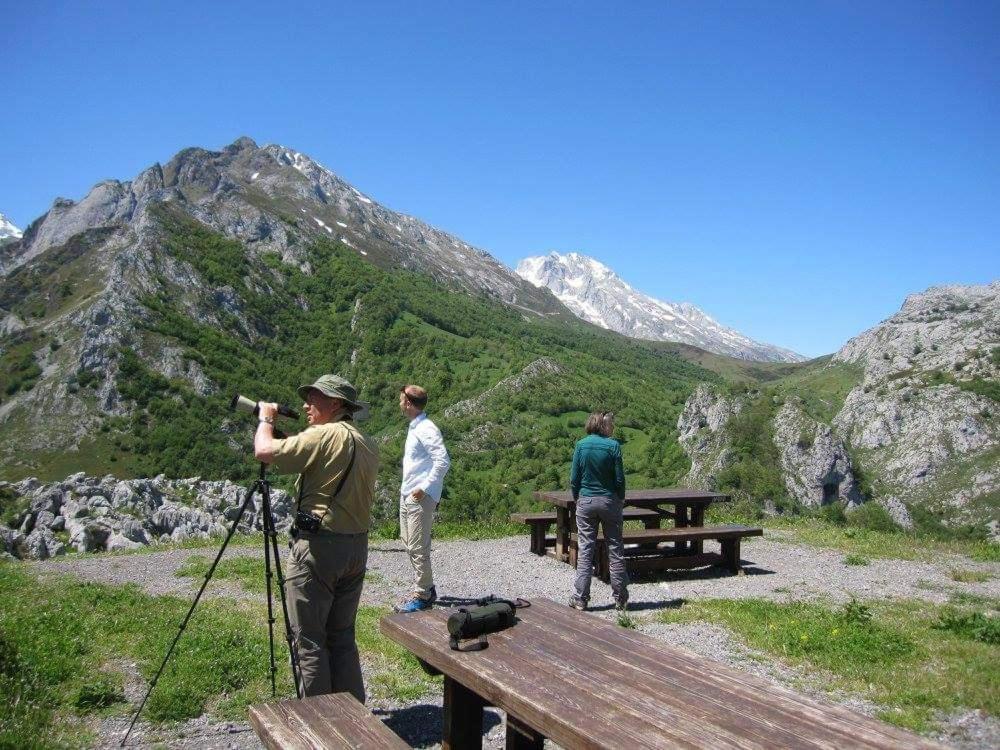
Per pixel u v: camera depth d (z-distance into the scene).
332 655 4.93
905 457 133.75
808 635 7.33
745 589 10.18
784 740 2.83
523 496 88.69
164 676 5.91
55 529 15.77
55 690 5.61
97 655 6.44
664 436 132.62
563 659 3.79
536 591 10.04
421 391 8.43
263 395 129.38
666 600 9.43
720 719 3.03
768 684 3.46
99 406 114.00
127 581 10.41
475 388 149.12
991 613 8.69
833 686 6.10
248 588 9.86
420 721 5.40
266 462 4.70
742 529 11.28
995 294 196.25
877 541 14.48
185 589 9.87
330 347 166.25
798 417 109.56
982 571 11.52
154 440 107.69
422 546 8.30
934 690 5.87
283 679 6.06
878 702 5.74
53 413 112.56
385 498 63.91
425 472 8.20
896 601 9.39
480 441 119.75
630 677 3.53
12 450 105.38
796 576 11.13
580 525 8.94
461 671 3.74
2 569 11.12
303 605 4.69
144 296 145.38
